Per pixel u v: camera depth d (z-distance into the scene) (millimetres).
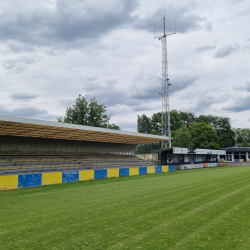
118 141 40500
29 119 20516
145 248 6117
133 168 30703
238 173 28859
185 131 74188
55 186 19812
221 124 88312
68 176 22688
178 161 47438
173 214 9305
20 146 30484
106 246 6273
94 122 60594
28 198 14055
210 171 34844
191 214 9258
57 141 34344
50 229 7773
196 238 6762
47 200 13188
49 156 32438
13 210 10797
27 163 28094
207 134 71438
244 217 8781
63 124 23312
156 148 48438
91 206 11117
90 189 17234
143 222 8312
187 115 105688
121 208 10500
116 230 7523
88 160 36031
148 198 12789
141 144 47656
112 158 40594
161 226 7852
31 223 8547
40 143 32625
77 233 7316
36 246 6367
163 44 53938
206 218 8703
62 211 10281
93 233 7281
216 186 16953
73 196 14273
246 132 120375
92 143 39469
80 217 9156
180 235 7012
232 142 87625
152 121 104812
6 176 18266
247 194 13469
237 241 6523
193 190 15281
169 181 21438
